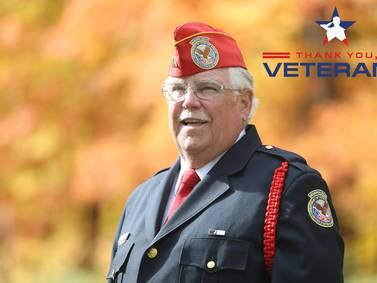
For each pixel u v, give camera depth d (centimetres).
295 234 997
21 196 2370
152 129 1995
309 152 1986
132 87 2034
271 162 1066
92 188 2095
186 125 1079
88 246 2600
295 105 2006
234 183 1054
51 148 2241
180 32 1084
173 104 1084
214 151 1080
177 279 1015
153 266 1040
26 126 2209
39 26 2228
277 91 1969
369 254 2481
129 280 1064
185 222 1041
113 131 2138
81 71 2159
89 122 2191
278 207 1015
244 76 1095
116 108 2128
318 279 989
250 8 1942
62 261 2605
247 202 1027
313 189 1033
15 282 2525
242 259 998
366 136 1998
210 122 1070
